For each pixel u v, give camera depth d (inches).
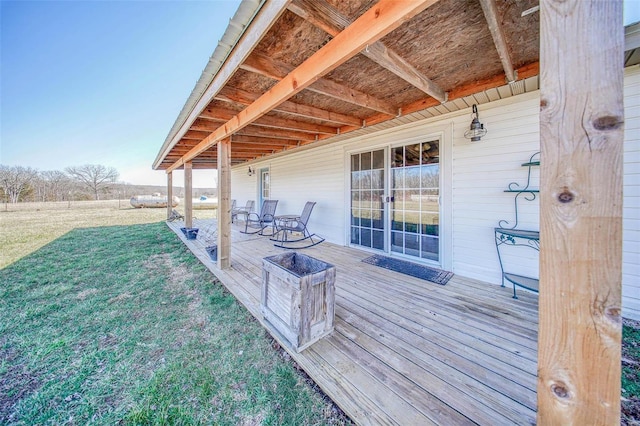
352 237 185.5
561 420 29.2
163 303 104.5
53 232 279.9
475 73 85.2
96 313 96.0
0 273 143.3
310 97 106.4
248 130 148.5
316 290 69.8
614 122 25.1
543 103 28.7
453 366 60.8
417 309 89.4
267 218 245.1
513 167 104.9
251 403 55.2
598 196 26.2
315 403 54.9
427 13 55.1
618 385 26.0
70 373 65.0
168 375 63.5
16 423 51.6
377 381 56.5
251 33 58.1
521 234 95.8
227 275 127.2
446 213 127.0
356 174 178.7
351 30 54.9
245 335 80.7
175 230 277.7
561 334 28.8
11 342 78.1
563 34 27.3
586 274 27.0
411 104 115.3
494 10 52.3
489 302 94.4
